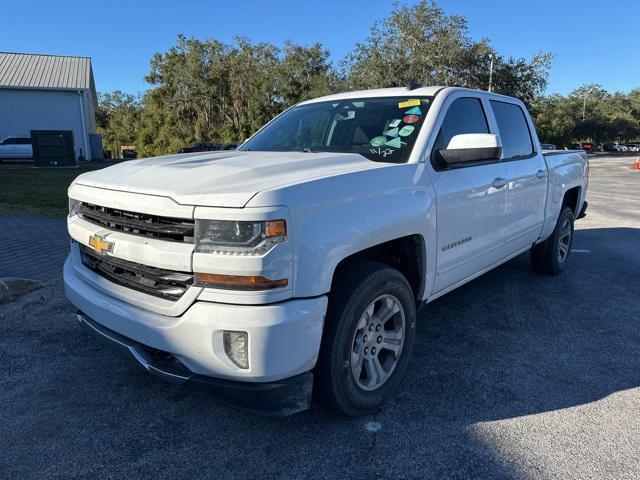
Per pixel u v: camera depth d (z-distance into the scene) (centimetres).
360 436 286
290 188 247
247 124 4816
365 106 400
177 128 5100
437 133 359
